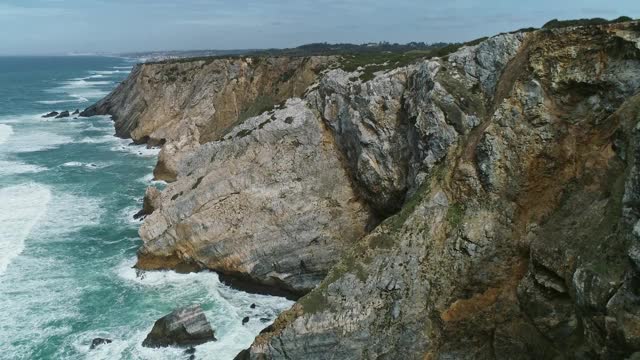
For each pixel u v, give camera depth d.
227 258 33.91
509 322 21.06
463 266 23.14
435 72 31.30
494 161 24.16
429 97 30.27
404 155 32.50
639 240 15.48
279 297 32.59
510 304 21.47
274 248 33.38
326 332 23.36
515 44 29.86
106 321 28.91
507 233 22.97
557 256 19.70
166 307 30.64
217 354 25.97
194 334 26.66
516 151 23.92
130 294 32.03
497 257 22.73
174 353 26.03
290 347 23.38
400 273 23.97
